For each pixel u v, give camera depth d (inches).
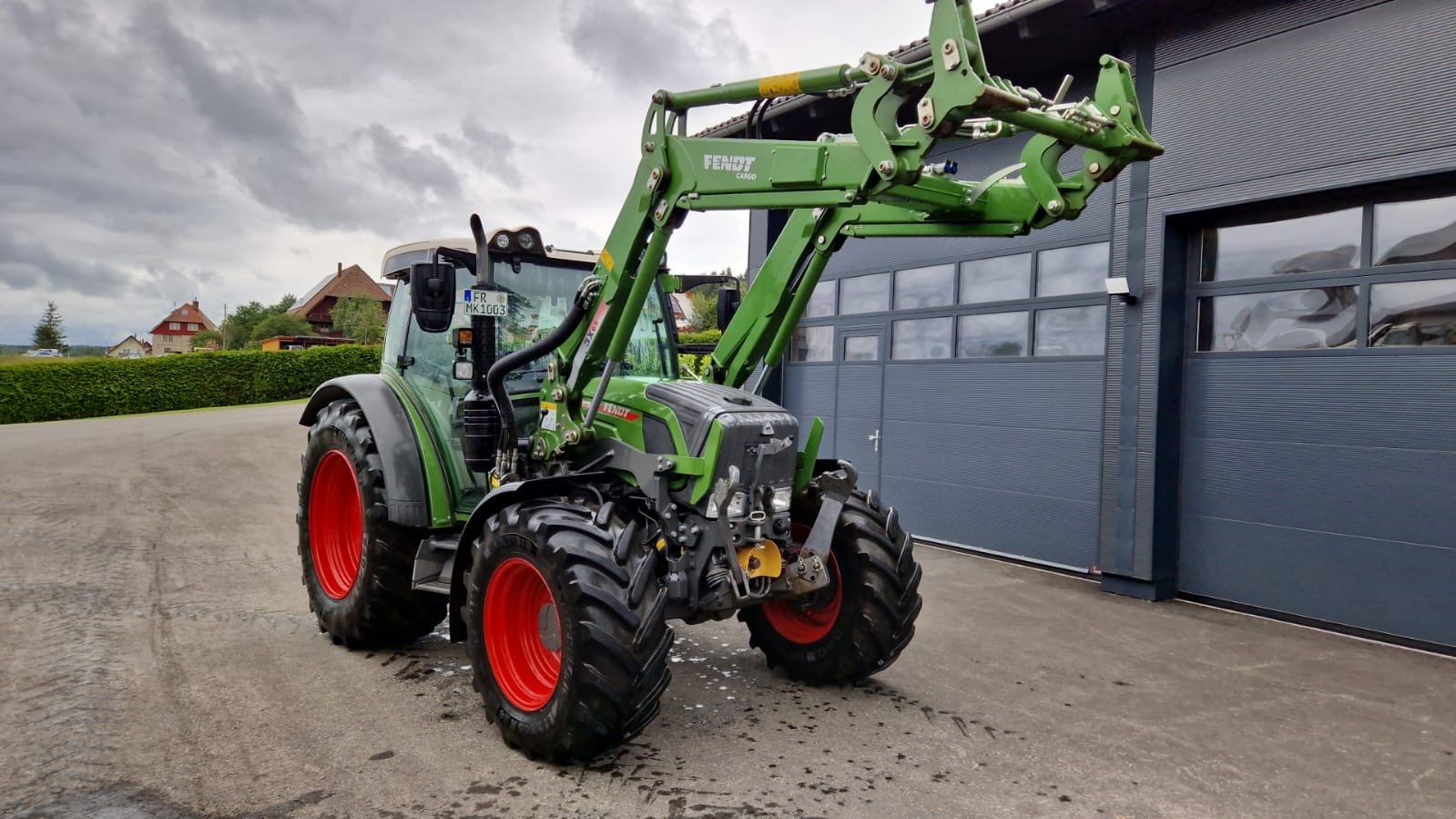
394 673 162.2
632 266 141.3
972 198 127.6
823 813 112.4
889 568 154.0
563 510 130.5
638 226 138.3
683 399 141.6
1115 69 112.2
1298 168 214.1
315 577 185.2
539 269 183.3
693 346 183.3
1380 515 206.1
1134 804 118.0
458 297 173.2
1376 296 208.4
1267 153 220.1
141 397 922.1
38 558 246.2
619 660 117.3
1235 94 226.1
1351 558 210.5
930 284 316.8
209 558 253.4
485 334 160.4
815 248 156.8
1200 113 233.5
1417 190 201.8
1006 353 289.6
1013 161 286.0
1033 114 104.4
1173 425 243.6
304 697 148.2
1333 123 208.2
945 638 197.9
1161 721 149.3
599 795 115.5
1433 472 197.8
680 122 137.8
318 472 188.1
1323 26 209.6
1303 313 221.9
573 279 188.4
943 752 133.2
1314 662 185.8
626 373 170.9
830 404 358.9
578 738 119.0
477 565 134.6
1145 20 241.8
